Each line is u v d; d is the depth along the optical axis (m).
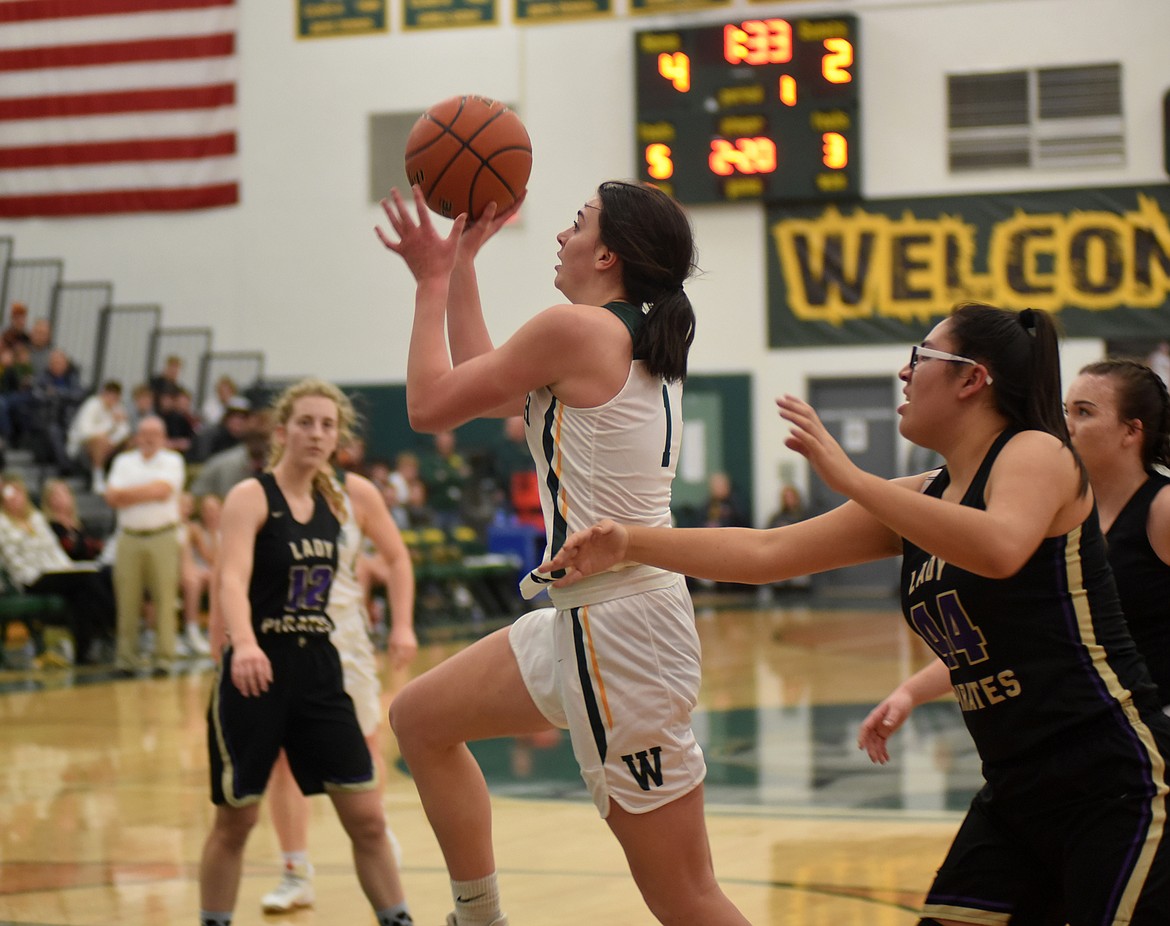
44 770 12.73
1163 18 30.83
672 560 4.55
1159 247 30.86
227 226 34.47
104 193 34.62
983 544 4.02
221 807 6.90
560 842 9.48
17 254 35.03
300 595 7.02
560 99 33.09
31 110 34.78
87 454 27.00
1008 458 4.27
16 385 28.31
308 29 34.09
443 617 27.16
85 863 9.09
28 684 19.19
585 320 4.91
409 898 8.04
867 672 18.73
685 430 32.88
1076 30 31.16
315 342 34.12
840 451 4.07
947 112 31.69
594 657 4.93
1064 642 4.29
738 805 10.54
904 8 31.80
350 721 7.06
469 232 5.61
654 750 4.93
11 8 34.69
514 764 12.75
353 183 34.03
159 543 20.38
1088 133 31.19
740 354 32.59
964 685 4.47
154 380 29.55
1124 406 5.14
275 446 7.43
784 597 32.78
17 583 20.53
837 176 31.33
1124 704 4.29
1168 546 5.03
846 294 32.09
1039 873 4.48
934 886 4.65
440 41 33.59
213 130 34.41
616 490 4.96
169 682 19.28
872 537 4.69
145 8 34.41
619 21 32.75
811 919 7.31
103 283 34.50
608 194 5.21
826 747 13.11
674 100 31.80
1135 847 4.15
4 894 8.26
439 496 29.83
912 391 4.54
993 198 31.53
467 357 5.57
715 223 32.53
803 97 31.33
